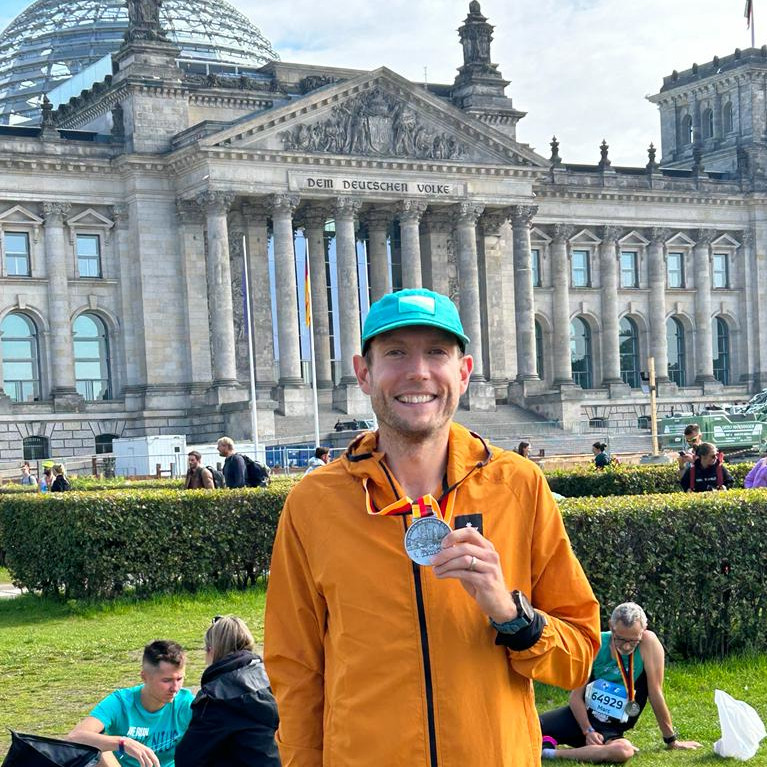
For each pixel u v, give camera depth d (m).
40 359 110.81
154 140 112.94
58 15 175.50
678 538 23.08
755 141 148.75
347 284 113.81
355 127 114.31
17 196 108.94
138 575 33.84
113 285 113.44
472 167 119.06
